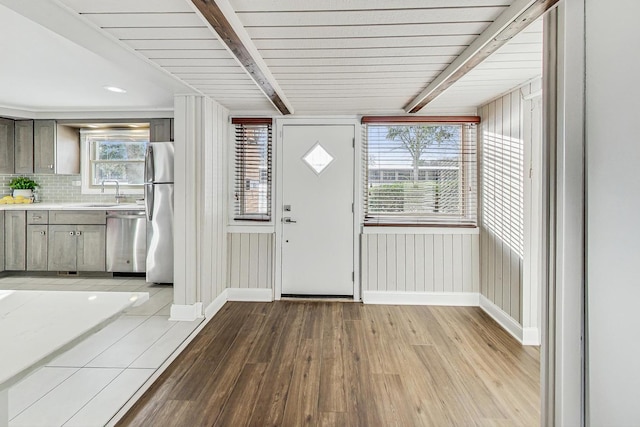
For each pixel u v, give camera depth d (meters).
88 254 4.30
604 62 1.25
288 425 1.78
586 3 1.32
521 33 1.79
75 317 0.97
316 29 1.78
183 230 3.04
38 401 1.90
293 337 2.84
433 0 1.52
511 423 1.80
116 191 4.78
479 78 2.54
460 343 2.73
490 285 3.33
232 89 2.86
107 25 1.71
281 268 3.81
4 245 4.29
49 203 4.79
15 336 0.84
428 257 3.65
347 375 2.25
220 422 1.80
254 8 1.58
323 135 3.74
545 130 1.52
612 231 1.23
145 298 1.17
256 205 3.81
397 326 3.07
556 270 1.46
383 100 3.17
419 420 1.82
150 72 2.41
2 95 3.64
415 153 3.70
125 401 1.90
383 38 1.89
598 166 1.28
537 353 2.56
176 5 1.53
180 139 3.01
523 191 2.72
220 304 3.54
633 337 1.16
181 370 2.31
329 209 3.76
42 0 1.48
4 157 4.36
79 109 4.21
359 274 3.77
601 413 1.27
